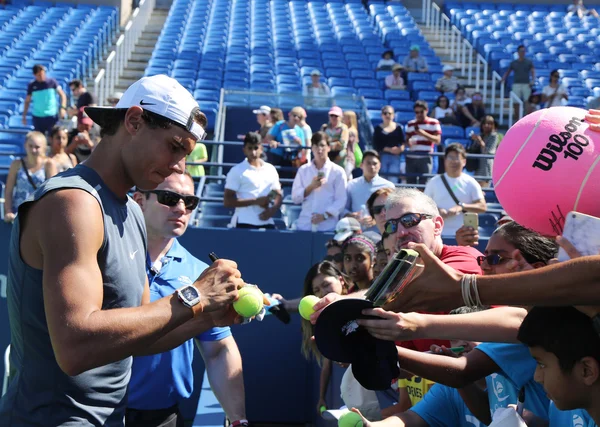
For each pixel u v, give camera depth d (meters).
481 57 16.78
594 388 1.94
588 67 17.19
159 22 20.61
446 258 3.24
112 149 2.23
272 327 6.84
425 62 15.84
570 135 2.11
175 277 3.66
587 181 2.06
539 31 19.44
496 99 15.42
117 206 2.25
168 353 3.41
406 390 3.49
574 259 1.74
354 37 18.34
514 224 2.75
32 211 2.09
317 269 4.84
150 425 3.40
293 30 19.00
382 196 4.91
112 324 1.93
